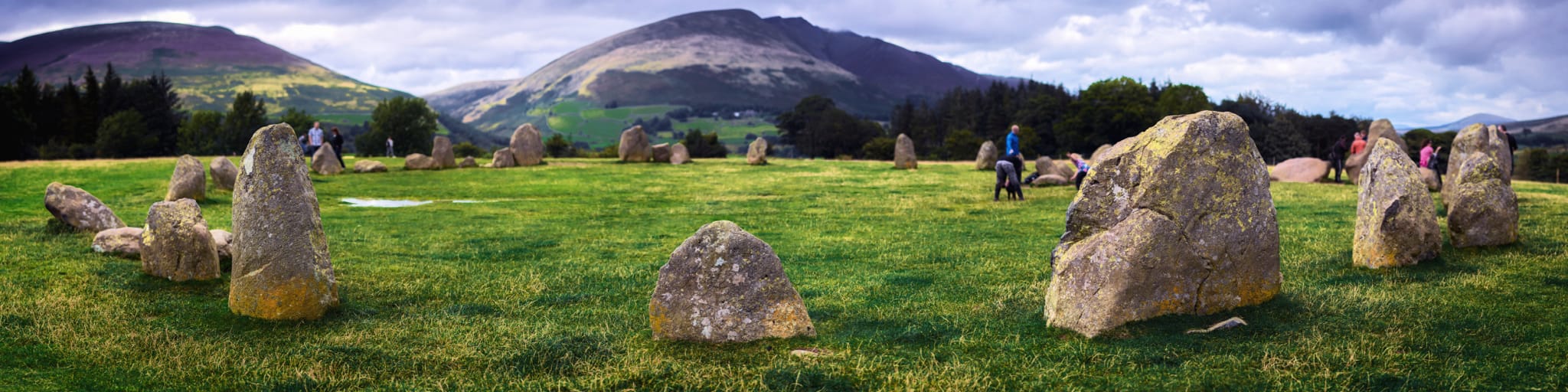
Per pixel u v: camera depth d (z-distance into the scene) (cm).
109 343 937
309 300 1059
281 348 938
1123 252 927
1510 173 2245
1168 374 780
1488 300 1023
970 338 916
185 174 2561
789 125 15175
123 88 11331
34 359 877
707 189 3106
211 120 10725
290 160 1070
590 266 1455
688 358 871
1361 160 3038
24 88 9581
